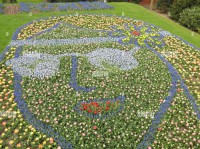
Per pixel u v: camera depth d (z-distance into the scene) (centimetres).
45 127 831
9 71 1102
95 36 1456
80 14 1775
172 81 1096
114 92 995
